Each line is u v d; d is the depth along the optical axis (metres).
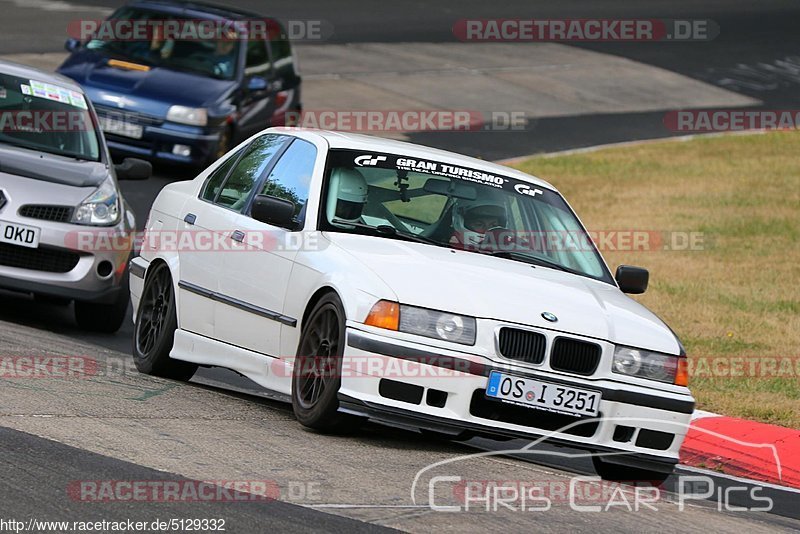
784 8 141.50
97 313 39.62
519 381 24.70
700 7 138.75
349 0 126.81
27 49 88.94
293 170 29.42
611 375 25.44
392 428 28.34
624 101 98.88
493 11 129.00
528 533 20.12
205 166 63.50
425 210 28.53
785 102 102.56
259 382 27.98
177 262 31.62
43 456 21.59
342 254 26.38
